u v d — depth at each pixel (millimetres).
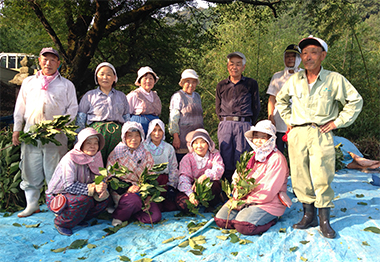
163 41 11375
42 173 3961
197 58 12773
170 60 11820
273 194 3389
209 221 3562
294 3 9641
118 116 4188
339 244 2979
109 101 4113
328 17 9195
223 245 3045
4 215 3896
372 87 10352
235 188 3615
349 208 3939
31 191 3939
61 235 3389
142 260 2781
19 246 3066
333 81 3199
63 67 9922
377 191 4668
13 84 10672
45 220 3736
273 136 3500
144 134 4207
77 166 3525
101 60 12234
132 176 3857
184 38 11484
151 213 3748
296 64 4992
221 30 13844
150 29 11352
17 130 3869
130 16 9438
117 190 3811
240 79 4590
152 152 4121
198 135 4055
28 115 3852
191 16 11055
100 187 3357
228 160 4473
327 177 3162
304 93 3295
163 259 2842
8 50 18516
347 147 7215
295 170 3369
